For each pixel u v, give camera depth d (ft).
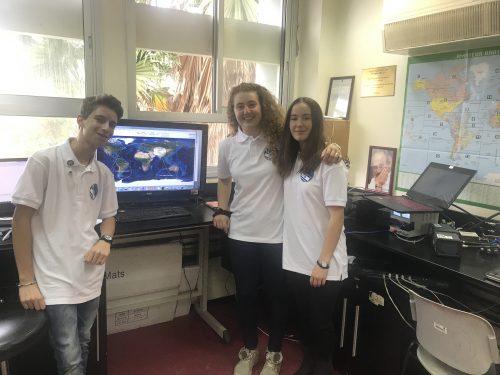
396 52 8.00
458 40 6.63
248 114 6.08
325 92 10.13
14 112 7.20
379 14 8.86
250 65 9.82
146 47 8.30
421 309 5.04
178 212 7.34
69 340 4.84
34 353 6.08
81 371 5.04
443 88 7.77
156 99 8.65
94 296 5.11
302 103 5.74
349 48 9.61
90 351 6.29
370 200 7.50
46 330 4.65
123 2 7.86
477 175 7.35
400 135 8.66
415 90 8.29
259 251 6.50
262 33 9.82
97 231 5.64
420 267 6.76
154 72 8.53
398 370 6.16
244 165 6.36
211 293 9.57
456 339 4.66
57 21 7.39
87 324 5.28
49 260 4.69
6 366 5.39
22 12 7.11
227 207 7.07
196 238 9.12
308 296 6.13
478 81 7.21
